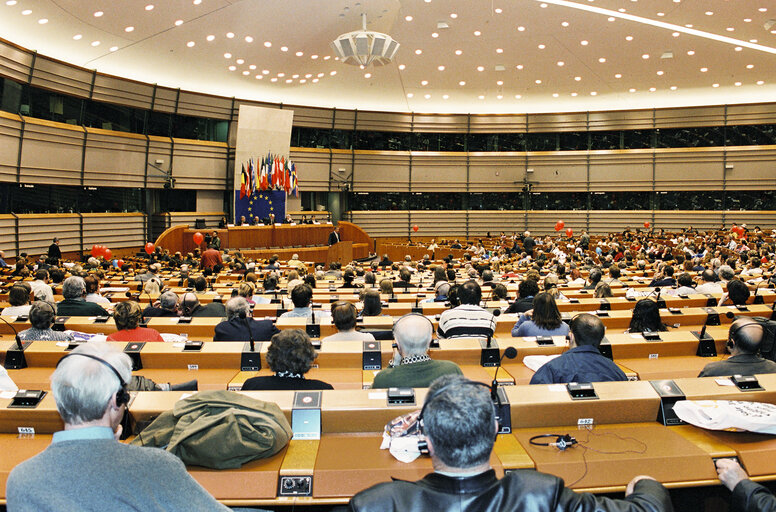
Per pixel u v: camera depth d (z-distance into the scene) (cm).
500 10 1903
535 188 3275
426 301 844
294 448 285
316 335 626
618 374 365
